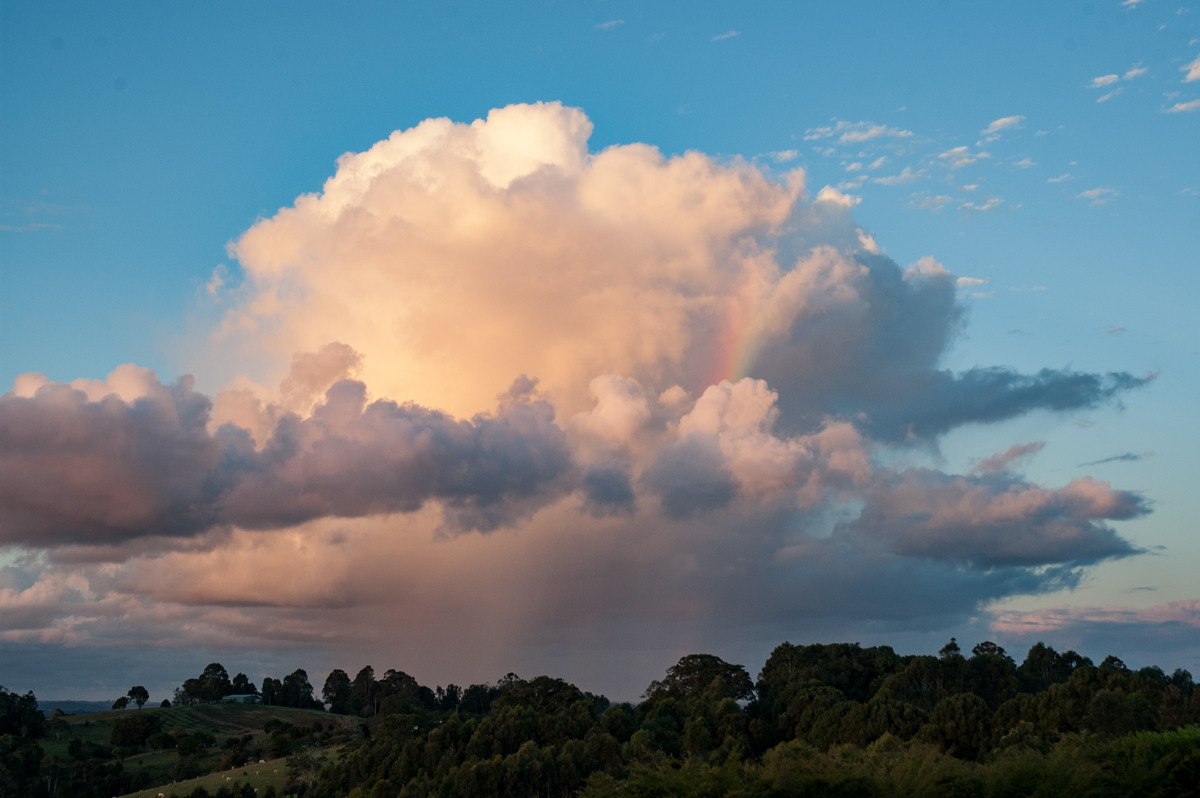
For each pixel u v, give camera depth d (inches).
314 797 5807.1
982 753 4485.7
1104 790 1588.3
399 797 4881.9
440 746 5610.2
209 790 6801.2
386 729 7101.4
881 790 1648.6
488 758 5428.2
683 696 7534.5
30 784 7106.3
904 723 5162.4
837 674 7367.1
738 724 5994.1
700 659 7696.9
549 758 4923.7
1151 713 4335.6
